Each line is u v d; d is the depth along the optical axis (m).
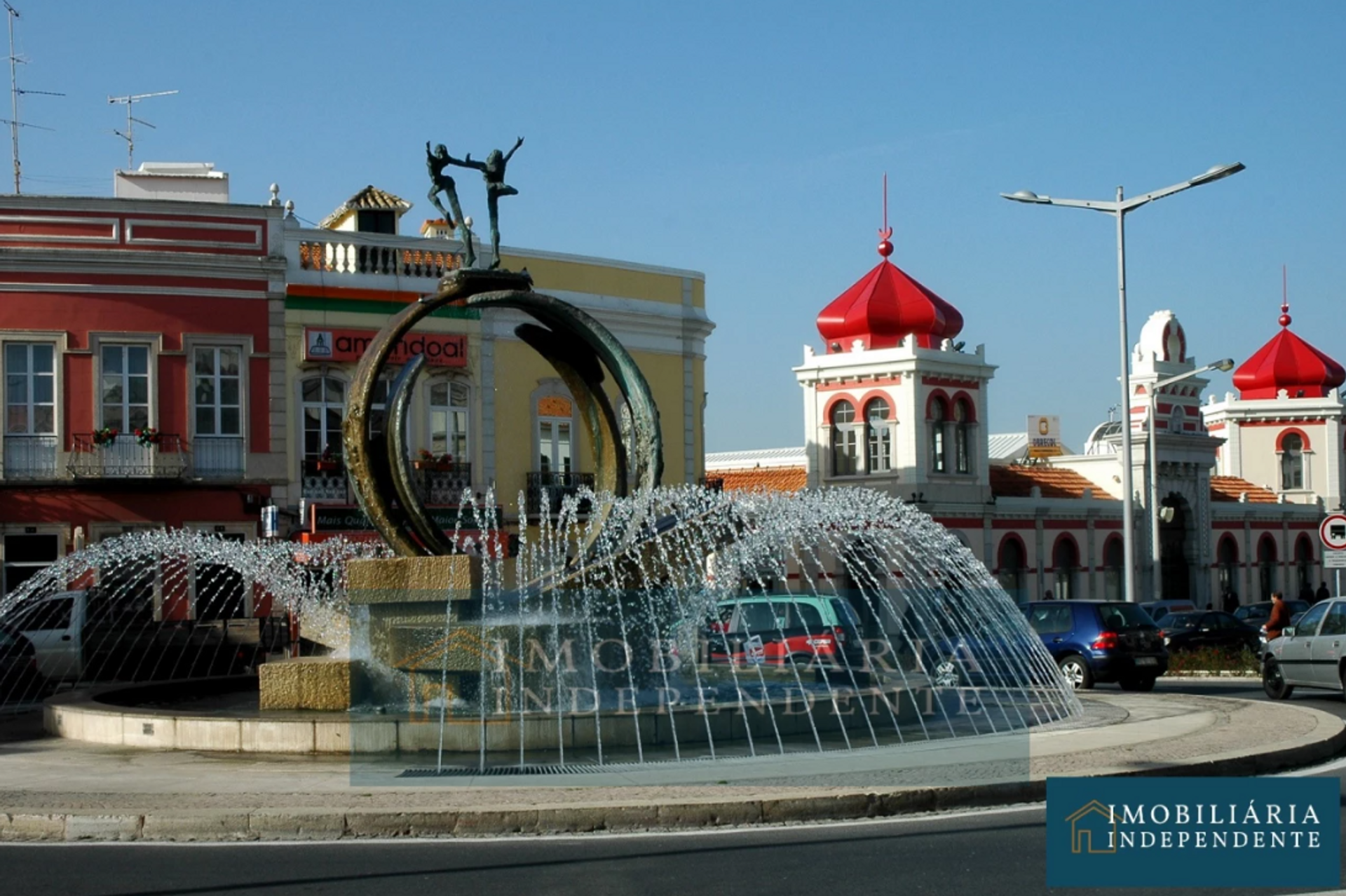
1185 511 62.38
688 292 45.53
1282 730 16.06
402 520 16.98
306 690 16.48
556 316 18.00
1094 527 57.59
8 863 10.41
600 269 43.50
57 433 36.91
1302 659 23.06
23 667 25.25
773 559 22.33
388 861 10.30
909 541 23.11
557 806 11.43
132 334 37.44
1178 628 37.88
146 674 28.52
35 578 29.45
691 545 17.75
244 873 9.97
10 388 36.69
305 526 36.97
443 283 17.67
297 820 11.26
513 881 9.62
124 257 37.34
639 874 9.76
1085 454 65.94
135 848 10.88
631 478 18.09
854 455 53.75
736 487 59.59
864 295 54.44
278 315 38.69
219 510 38.00
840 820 11.71
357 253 39.91
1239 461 74.25
